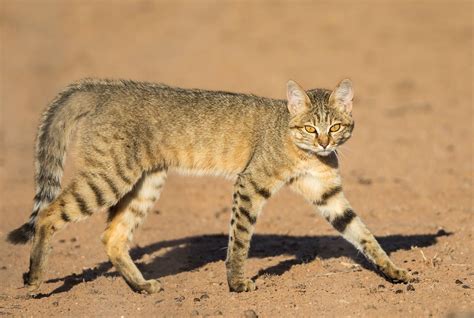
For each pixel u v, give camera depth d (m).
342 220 27.86
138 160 27.38
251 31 89.38
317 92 28.44
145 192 28.70
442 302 24.16
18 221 37.19
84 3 99.75
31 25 93.25
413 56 78.62
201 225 37.22
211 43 85.94
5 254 32.16
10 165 49.41
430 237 32.84
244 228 26.78
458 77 71.50
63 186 28.52
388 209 38.47
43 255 26.22
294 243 33.25
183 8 97.88
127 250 28.55
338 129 27.59
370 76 72.81
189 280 28.59
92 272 30.16
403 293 25.25
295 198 41.22
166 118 27.91
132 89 28.06
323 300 24.97
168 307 25.08
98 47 86.25
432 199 39.81
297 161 27.45
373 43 83.25
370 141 53.59
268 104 28.62
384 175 45.16
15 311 25.19
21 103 68.06
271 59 79.38
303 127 27.09
